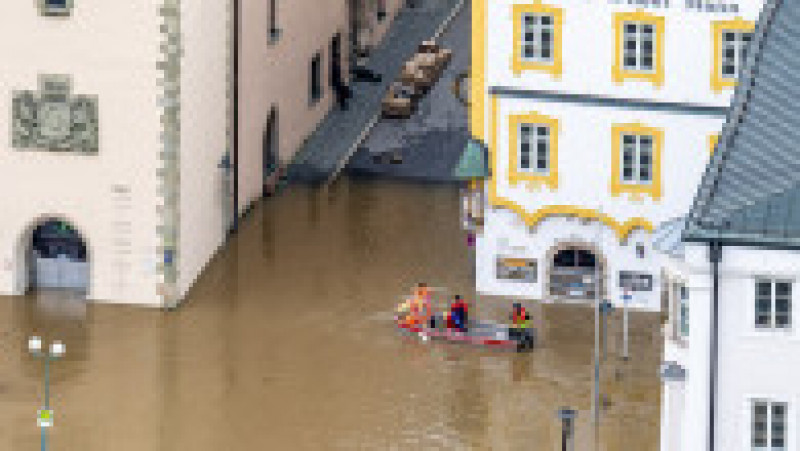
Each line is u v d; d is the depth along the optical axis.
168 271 136.50
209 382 127.81
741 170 108.06
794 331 106.69
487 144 137.62
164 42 134.25
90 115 135.62
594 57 135.38
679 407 108.94
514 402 126.25
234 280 140.75
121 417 123.75
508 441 121.94
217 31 141.88
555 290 138.50
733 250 106.12
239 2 144.88
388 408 125.50
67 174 136.62
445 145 159.75
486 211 138.38
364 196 153.62
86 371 128.75
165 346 132.00
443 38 172.50
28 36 135.12
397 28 174.50
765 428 107.69
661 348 132.62
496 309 137.50
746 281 106.50
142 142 135.62
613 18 134.62
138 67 134.75
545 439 122.19
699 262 106.31
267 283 140.50
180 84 135.38
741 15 133.75
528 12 135.38
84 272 138.75
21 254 138.38
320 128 162.50
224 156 144.75
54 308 136.75
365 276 141.75
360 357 131.25
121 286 137.25
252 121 149.50
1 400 125.25
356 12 169.12
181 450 120.62
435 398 126.62
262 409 125.00
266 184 152.88
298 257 144.12
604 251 137.50
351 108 164.62
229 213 146.25
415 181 156.00
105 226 136.88
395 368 130.00
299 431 122.81
